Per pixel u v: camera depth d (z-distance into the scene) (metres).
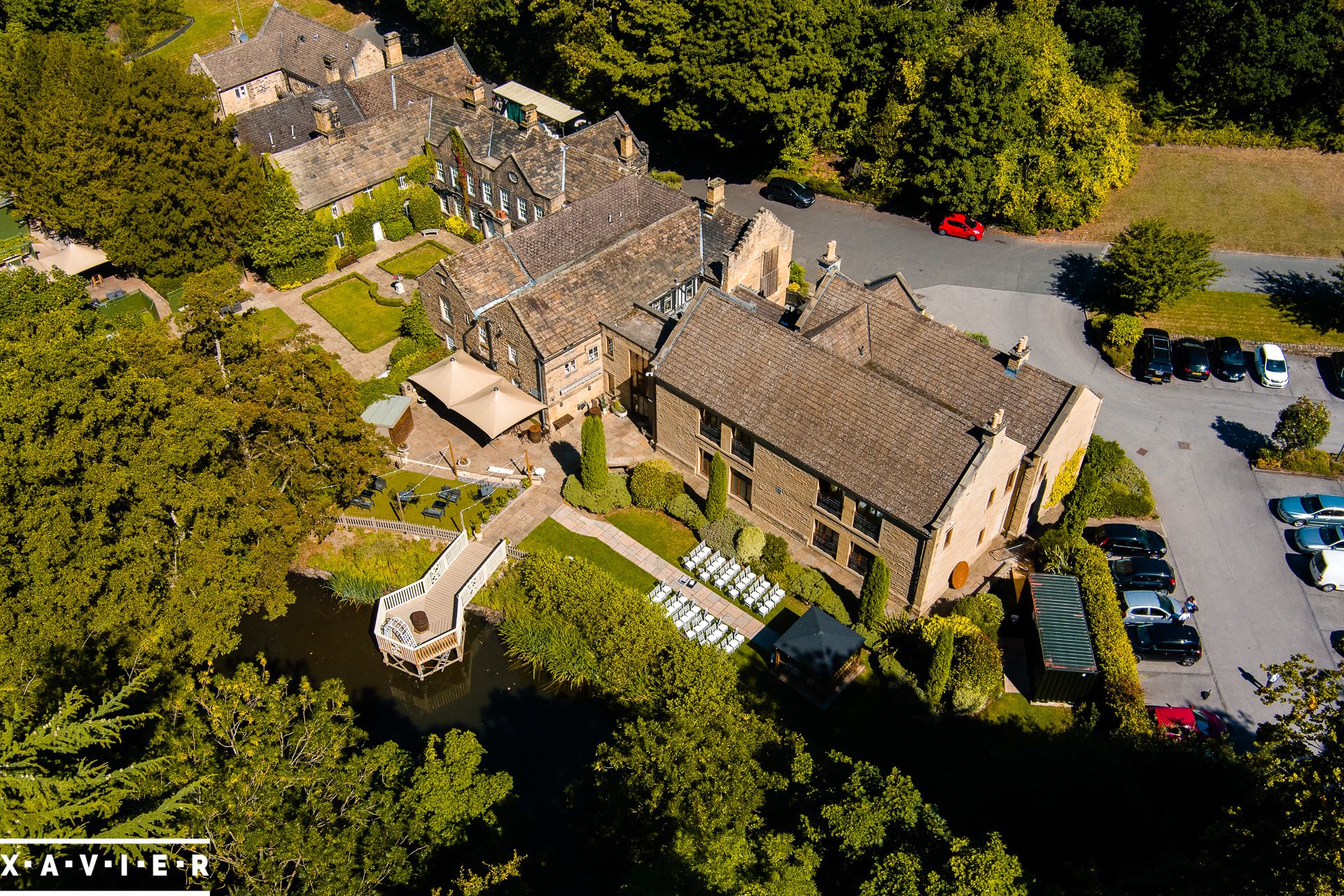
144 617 38.97
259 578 46.22
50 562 36.41
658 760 32.06
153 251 65.81
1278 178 77.81
